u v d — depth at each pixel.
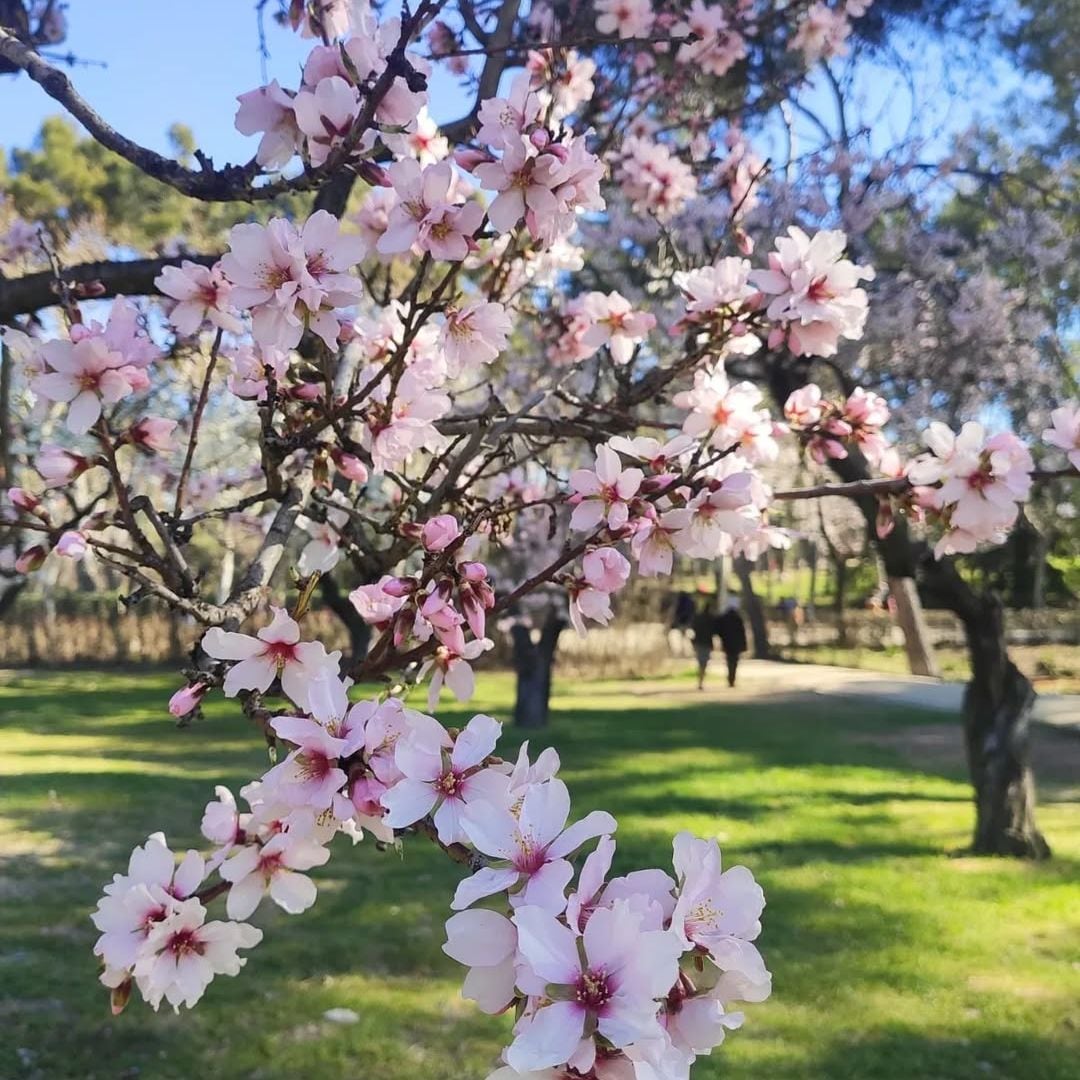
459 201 1.96
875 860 6.65
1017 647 22.39
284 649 1.32
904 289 8.21
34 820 7.51
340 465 1.83
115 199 16.88
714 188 5.15
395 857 6.55
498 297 2.25
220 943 1.36
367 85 1.46
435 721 1.14
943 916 5.55
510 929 0.92
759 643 24.84
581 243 8.42
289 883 1.42
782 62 5.67
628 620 22.03
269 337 1.33
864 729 12.73
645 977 0.83
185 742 11.63
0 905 5.57
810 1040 4.09
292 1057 3.94
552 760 1.12
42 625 22.20
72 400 1.46
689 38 1.99
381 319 2.29
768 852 6.82
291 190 1.57
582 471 1.84
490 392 2.22
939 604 6.65
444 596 1.50
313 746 1.19
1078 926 5.41
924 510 2.45
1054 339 9.16
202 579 1.55
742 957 0.93
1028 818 6.81
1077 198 9.38
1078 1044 4.06
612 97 4.21
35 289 2.27
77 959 4.82
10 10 2.75
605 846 0.96
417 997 4.48
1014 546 24.36
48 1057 3.87
